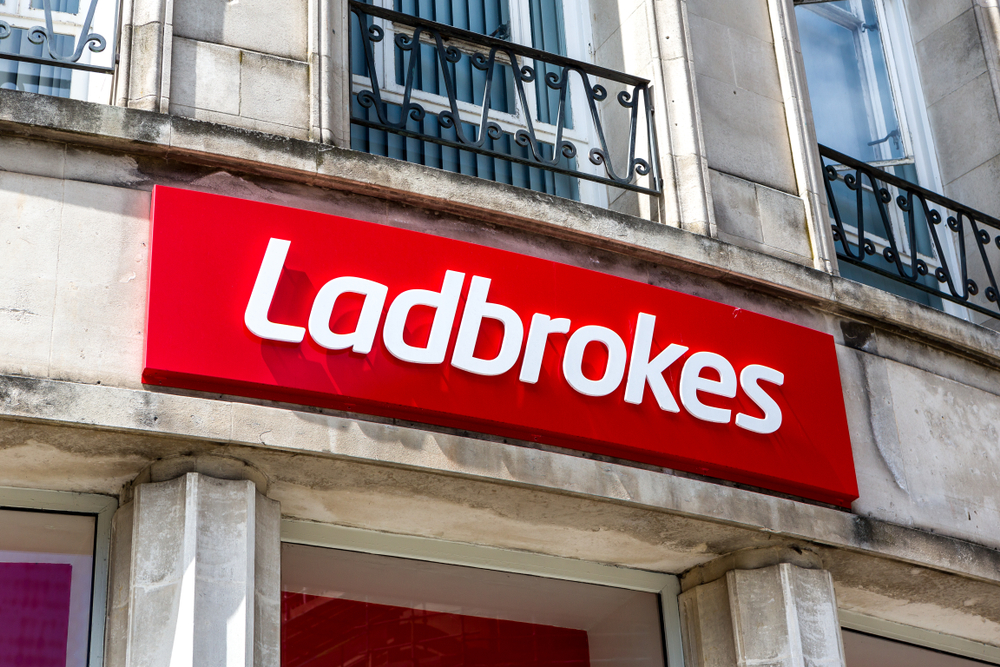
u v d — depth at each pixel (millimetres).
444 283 6035
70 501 5730
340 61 6465
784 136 7691
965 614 7379
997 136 9234
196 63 6113
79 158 5699
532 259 6297
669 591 6898
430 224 6242
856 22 9766
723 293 6887
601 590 6793
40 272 5457
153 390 5418
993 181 9180
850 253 7727
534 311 6203
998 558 7094
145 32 6039
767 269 6969
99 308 5480
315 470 5699
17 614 5484
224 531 5395
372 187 6098
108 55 6570
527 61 8055
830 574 6727
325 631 6027
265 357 5582
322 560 6168
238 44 6238
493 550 6527
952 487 7191
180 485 5441
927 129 9578
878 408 7117
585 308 6340
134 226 5668
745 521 6367
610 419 6215
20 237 5488
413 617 6258
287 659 5891
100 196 5664
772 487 6570
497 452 5910
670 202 7098
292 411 5586
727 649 6566
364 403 5707
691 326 6598
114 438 5359
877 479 6926
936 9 9766
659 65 7438
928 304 9047
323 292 5766
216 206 5723
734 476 6469
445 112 6734
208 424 5406
